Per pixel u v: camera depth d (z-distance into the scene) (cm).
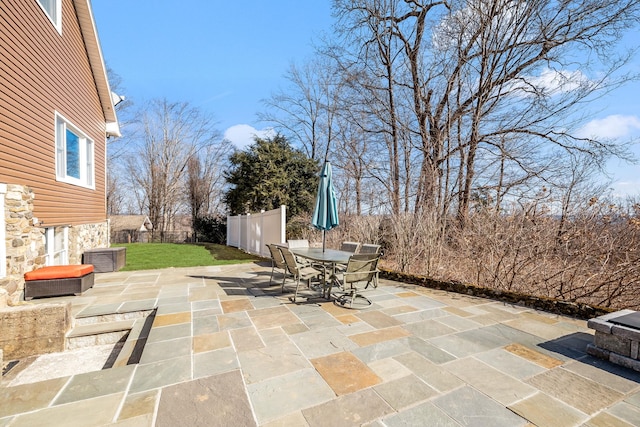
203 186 2544
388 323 376
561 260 481
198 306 437
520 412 207
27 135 498
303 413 204
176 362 271
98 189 924
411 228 702
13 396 216
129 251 1163
